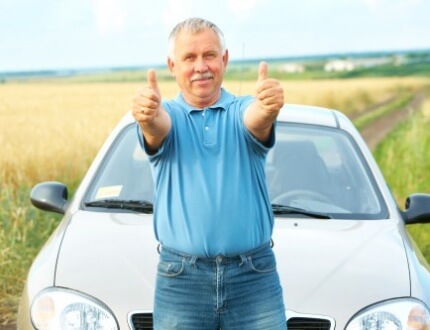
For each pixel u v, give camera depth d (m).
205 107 3.18
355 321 3.82
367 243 4.39
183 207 3.08
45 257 4.25
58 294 3.89
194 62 3.13
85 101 20.45
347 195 4.92
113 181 4.95
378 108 27.09
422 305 3.91
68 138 12.26
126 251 4.18
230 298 3.11
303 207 4.80
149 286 3.89
